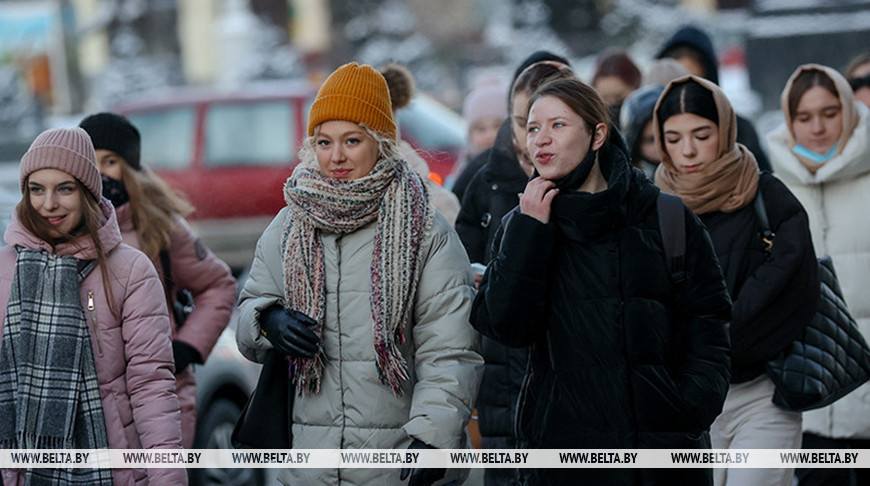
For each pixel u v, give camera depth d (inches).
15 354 426.6
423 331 407.5
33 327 426.6
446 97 2844.5
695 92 500.4
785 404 498.6
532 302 395.5
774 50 1948.8
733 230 504.1
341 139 406.6
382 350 398.6
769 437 502.0
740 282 502.6
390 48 3767.2
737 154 501.4
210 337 562.6
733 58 2723.9
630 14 3319.4
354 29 3988.7
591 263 394.6
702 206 504.7
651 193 398.6
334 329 406.0
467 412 403.2
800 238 498.0
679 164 503.2
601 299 394.3
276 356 418.3
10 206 650.2
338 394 405.1
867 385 595.5
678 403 393.7
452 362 403.9
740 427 509.0
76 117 2876.5
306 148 419.5
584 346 394.3
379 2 4010.8
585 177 399.2
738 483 500.4
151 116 1421.0
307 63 3767.2
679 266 397.4
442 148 1233.4
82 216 436.5
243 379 714.2
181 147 1402.6
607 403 392.8
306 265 406.3
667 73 706.8
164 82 3518.7
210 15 3826.3
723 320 404.8
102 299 434.0
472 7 4106.8
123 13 3735.2
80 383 427.5
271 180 1382.9
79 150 433.7
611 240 394.6
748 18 2255.2
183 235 566.3
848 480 591.5
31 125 2829.7
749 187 501.4
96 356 432.1
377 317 399.2
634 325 393.4
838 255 613.9
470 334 407.8
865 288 609.3
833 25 1927.9
